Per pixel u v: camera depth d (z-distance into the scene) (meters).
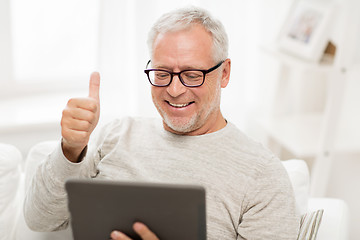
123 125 1.82
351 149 2.75
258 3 2.96
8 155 1.96
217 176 1.63
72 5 3.11
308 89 3.19
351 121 3.09
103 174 1.74
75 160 1.58
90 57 3.23
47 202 1.61
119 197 1.26
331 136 2.66
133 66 2.84
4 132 2.79
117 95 2.83
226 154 1.65
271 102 3.09
